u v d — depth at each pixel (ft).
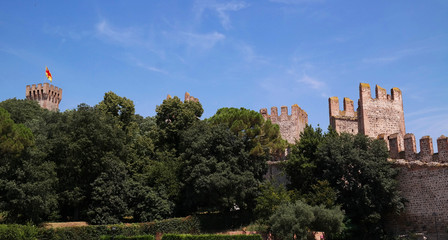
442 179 154.40
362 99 218.38
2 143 142.00
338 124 232.94
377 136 212.02
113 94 235.20
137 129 244.22
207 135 173.58
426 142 164.86
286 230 141.28
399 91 228.22
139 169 190.39
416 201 160.76
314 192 169.37
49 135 189.47
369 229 161.79
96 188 162.30
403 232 161.68
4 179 145.59
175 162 187.42
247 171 169.99
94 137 169.27
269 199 159.22
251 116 195.83
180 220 161.58
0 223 150.41
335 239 157.89
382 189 159.84
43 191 147.23
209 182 158.61
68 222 160.35
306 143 181.88
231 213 174.09
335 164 167.43
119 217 163.94
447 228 148.87
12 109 230.07
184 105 233.96
